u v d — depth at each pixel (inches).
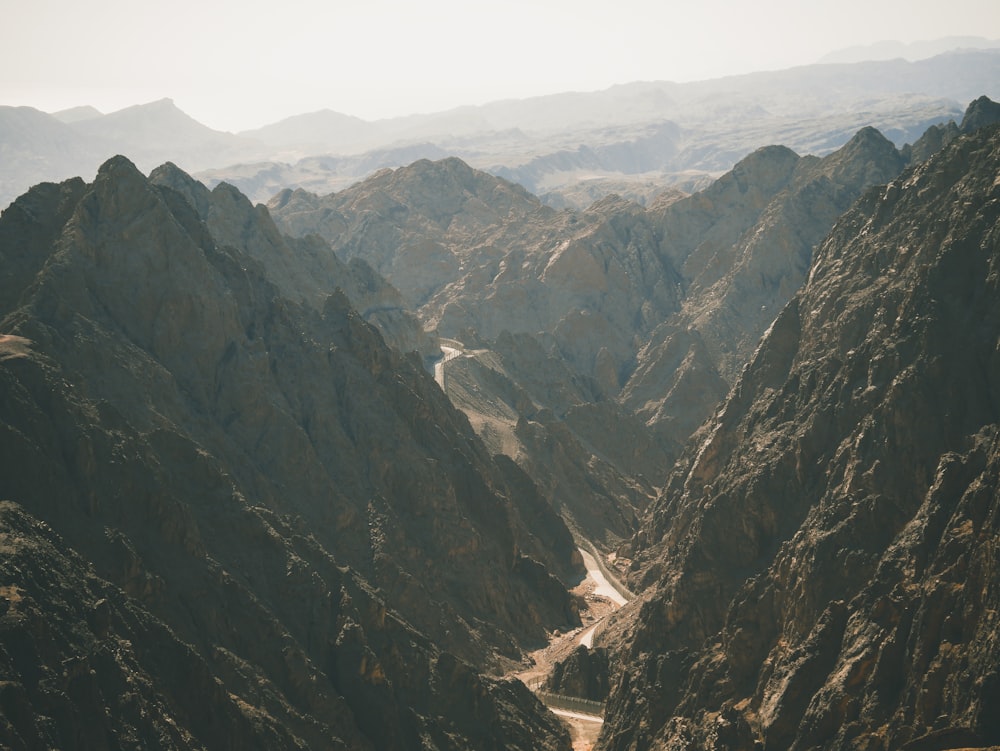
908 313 4744.1
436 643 5438.0
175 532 4579.2
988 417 4343.0
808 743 3735.2
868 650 3786.9
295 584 4864.7
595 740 4901.6
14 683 3312.0
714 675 4419.3
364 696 4598.9
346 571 5118.1
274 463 5728.3
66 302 5364.2
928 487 4284.0
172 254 5846.5
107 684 3661.4
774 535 4928.6
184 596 4453.7
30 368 4672.7
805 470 4916.3
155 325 5708.7
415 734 4569.4
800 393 5364.2
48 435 4495.6
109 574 4244.6
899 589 3870.6
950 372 4453.7
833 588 4205.2
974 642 3437.5
